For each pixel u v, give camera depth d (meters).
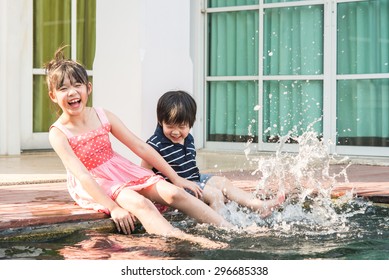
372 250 3.69
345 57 9.02
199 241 3.85
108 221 4.23
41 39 9.18
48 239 3.96
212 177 4.91
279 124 9.48
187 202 4.29
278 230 4.20
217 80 9.91
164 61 6.82
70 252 3.61
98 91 6.93
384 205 5.10
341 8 9.01
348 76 8.98
